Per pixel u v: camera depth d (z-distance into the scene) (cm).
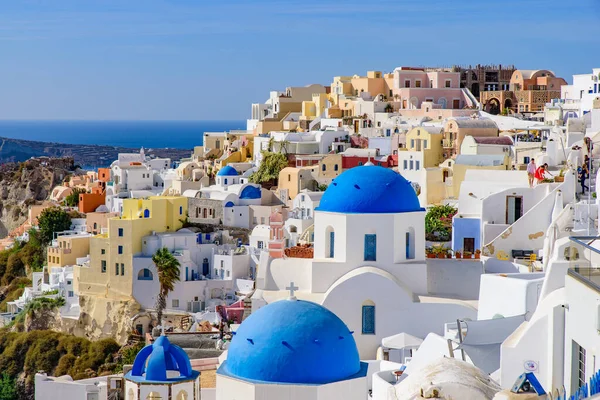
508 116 14638
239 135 17588
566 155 8750
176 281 11112
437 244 8338
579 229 6138
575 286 3303
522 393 2739
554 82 16688
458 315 6053
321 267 6262
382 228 6238
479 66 17475
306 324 4203
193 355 6116
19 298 13200
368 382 4531
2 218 19475
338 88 17625
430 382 2780
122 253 11275
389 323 6084
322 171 13662
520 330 3706
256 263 11438
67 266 12588
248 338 4209
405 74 16612
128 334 10925
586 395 2681
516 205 7519
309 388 4066
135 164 16412
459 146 12350
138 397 4525
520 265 6425
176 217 12006
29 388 10912
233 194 12900
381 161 13500
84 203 15550
